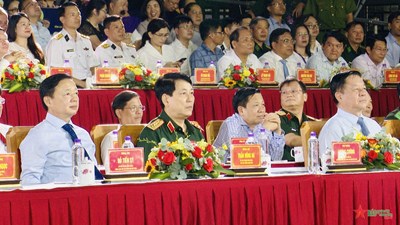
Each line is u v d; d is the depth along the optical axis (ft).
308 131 29.45
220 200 24.30
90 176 23.59
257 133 31.81
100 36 49.88
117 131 29.40
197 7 53.01
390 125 32.42
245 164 25.14
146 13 52.39
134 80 41.57
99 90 40.98
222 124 32.27
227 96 43.45
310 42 53.57
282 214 24.97
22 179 26.35
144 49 48.34
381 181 26.05
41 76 39.78
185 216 23.90
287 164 29.35
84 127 40.60
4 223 22.16
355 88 29.68
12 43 43.78
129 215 23.31
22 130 27.50
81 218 22.85
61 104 26.78
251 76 44.29
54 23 50.80
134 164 24.08
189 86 28.37
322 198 25.44
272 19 56.08
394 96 47.14
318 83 46.52
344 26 58.44
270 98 44.09
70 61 46.06
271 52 49.52
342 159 26.07
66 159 26.71
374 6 62.75
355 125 29.81
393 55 55.36
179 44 49.96
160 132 28.09
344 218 25.66
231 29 51.57
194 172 24.52
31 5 48.29
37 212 22.41
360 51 54.08
